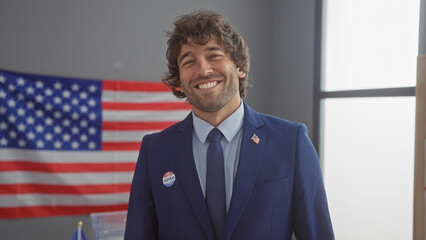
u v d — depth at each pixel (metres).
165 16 2.74
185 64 0.81
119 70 2.65
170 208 0.83
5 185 2.42
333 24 2.39
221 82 0.80
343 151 2.33
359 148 2.20
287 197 0.80
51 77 2.50
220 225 0.79
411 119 1.85
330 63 2.42
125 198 2.65
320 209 0.81
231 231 0.76
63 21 2.54
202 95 0.79
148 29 2.71
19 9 2.45
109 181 2.62
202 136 0.85
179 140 0.88
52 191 2.52
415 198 1.66
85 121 2.57
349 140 2.27
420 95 1.64
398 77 1.92
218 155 0.81
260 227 0.77
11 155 2.43
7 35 2.43
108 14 2.62
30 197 2.47
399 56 1.91
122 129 2.64
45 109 2.49
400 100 1.91
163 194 0.84
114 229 1.56
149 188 0.90
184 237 0.80
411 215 1.86
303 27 2.59
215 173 0.81
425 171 1.63
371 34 2.09
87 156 2.58
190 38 0.80
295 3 2.68
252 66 2.89
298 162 0.81
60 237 2.54
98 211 2.60
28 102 2.46
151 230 0.90
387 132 2.00
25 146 2.46
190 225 0.80
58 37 2.53
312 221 0.80
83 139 2.57
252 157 0.81
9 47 2.44
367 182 2.15
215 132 0.84
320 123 2.48
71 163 2.55
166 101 2.72
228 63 0.80
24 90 2.44
